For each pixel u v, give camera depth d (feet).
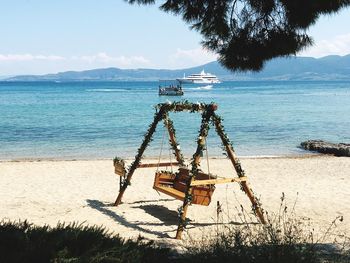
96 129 131.34
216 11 23.21
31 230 14.74
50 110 211.41
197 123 155.43
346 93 465.88
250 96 395.14
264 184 55.06
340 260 23.84
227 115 188.85
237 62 23.50
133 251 14.29
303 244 23.25
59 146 97.71
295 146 101.96
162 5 24.02
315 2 20.81
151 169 65.36
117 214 39.37
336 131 133.80
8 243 13.57
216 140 110.01
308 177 60.54
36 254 13.11
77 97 359.87
